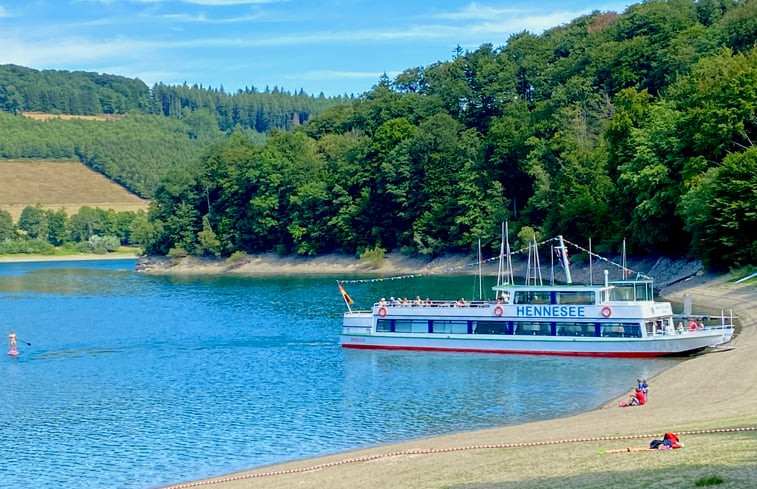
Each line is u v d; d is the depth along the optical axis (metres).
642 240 146.75
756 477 34.97
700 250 129.62
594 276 160.88
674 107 151.38
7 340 119.50
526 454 48.19
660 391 69.12
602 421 58.44
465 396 74.94
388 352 100.06
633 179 144.38
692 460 40.00
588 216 170.25
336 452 59.00
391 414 69.44
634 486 36.41
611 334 91.44
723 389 65.38
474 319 97.81
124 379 89.38
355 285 185.75
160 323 134.00
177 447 62.56
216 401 77.12
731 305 110.94
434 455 51.75
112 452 61.91
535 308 94.88
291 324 126.81
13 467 59.03
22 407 77.31
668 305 93.88
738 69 138.62
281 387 82.12
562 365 87.75
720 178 123.75
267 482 49.81
